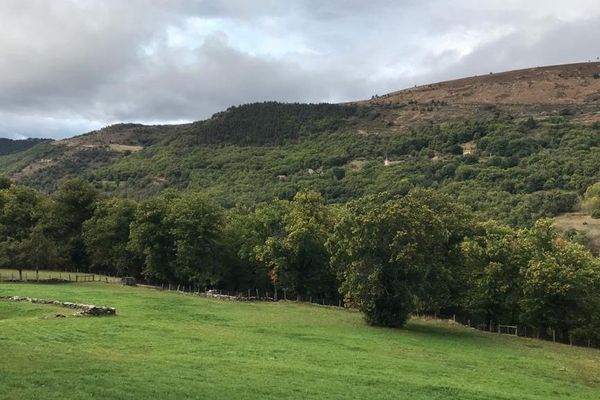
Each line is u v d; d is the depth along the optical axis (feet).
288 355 115.24
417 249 181.78
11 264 280.51
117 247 316.60
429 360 126.93
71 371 78.89
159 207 301.22
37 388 67.31
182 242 280.51
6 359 83.30
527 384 108.99
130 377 78.33
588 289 208.64
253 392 77.25
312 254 269.64
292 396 77.30
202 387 76.54
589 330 200.34
